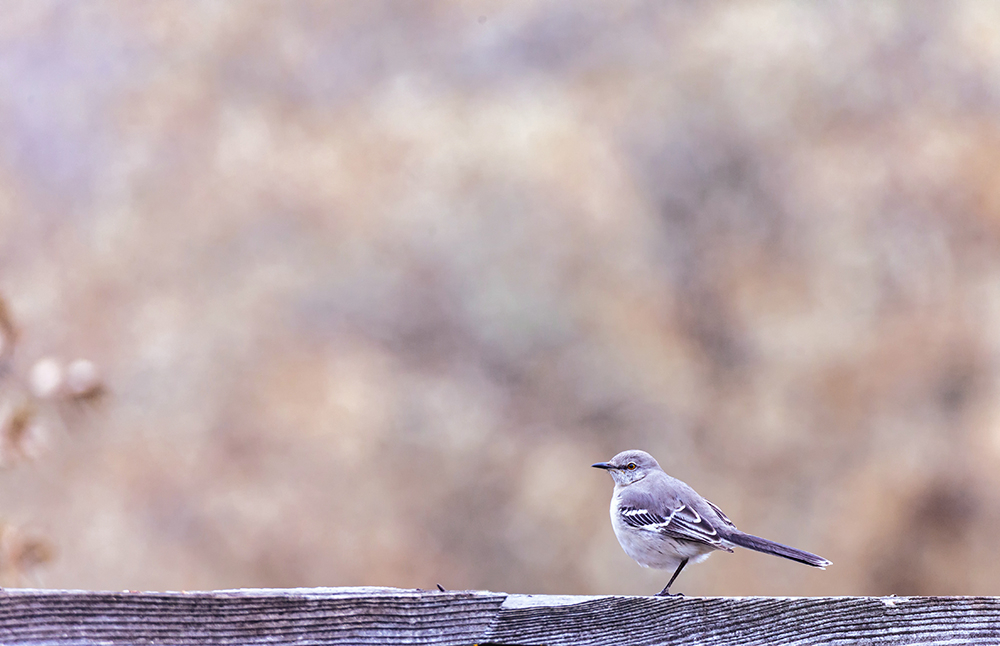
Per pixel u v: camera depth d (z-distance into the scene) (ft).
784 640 13.17
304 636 12.85
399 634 13.14
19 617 12.04
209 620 12.63
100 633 12.26
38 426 23.77
